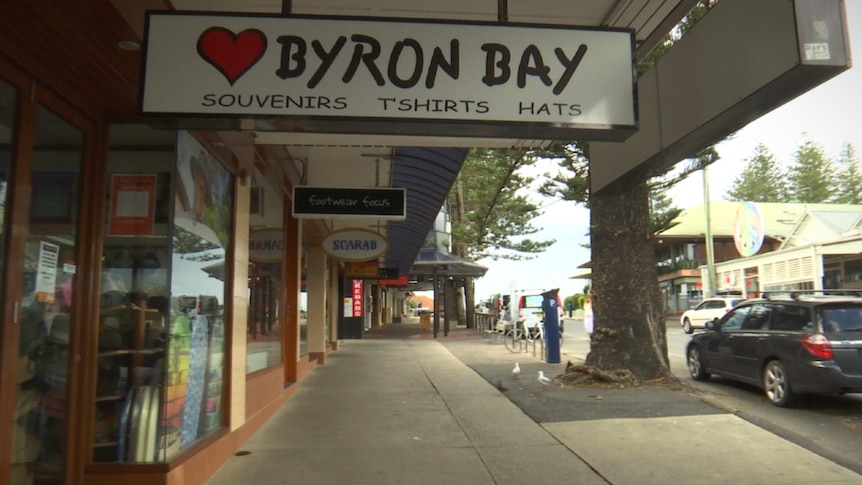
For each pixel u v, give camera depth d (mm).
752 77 3824
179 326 5270
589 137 3924
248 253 7297
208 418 5980
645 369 10305
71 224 4738
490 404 9055
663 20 5227
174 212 5133
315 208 9695
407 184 11320
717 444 6648
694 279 41938
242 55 3619
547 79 3791
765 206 46906
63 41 3855
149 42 3570
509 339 23734
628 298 10477
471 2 4773
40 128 4254
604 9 5008
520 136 3887
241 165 6859
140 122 5281
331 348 18469
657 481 5496
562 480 5543
